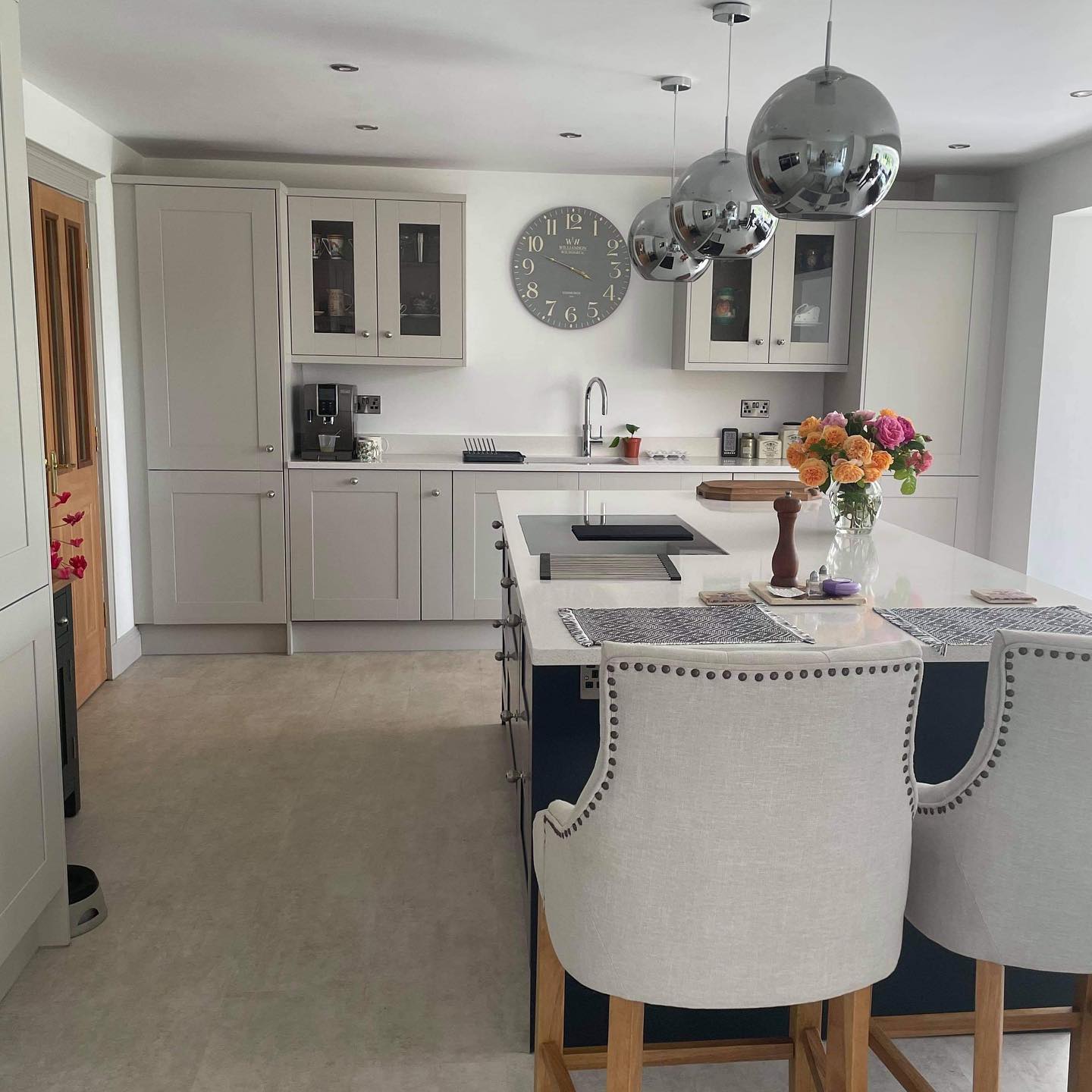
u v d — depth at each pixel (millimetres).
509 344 5586
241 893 2820
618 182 5504
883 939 1481
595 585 2508
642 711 1343
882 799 1413
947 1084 2102
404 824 3256
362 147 4895
